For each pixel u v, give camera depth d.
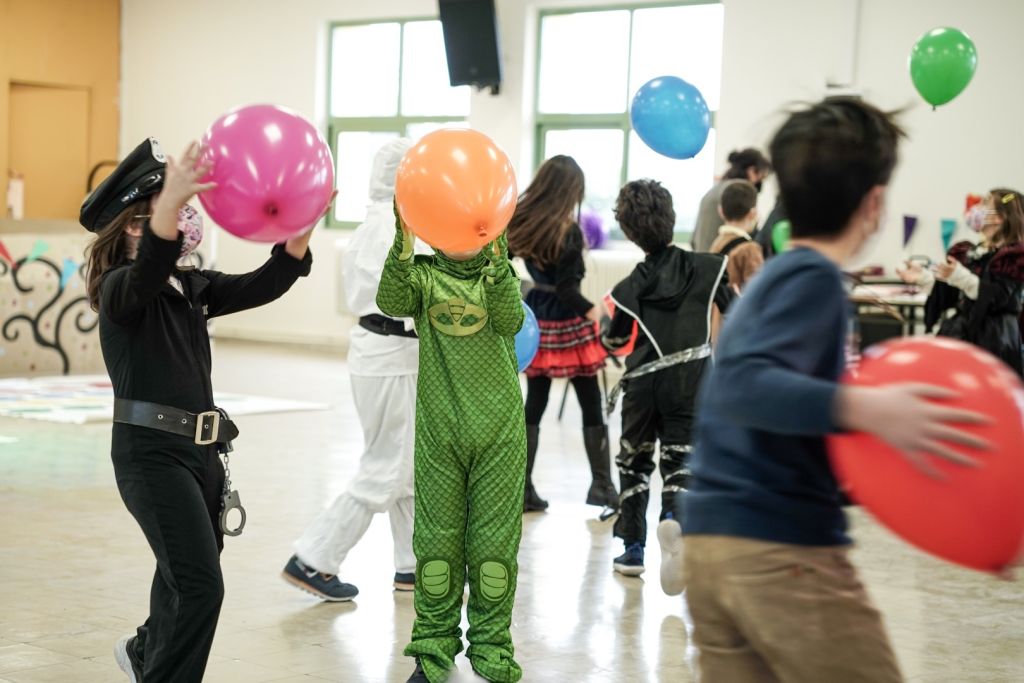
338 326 12.80
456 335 2.95
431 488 2.99
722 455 1.63
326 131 12.99
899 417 1.39
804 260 1.54
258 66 13.36
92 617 3.62
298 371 10.70
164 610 2.47
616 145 11.11
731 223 5.12
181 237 2.33
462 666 3.22
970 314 5.52
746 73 10.14
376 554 4.48
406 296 2.95
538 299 5.15
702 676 1.69
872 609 1.60
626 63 11.03
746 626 1.59
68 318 9.84
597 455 5.21
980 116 9.11
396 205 2.88
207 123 13.84
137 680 2.66
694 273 4.11
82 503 5.22
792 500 1.57
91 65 14.39
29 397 8.32
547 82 11.50
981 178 9.12
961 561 1.46
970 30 9.12
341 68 12.89
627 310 4.14
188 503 2.46
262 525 4.92
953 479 1.40
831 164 1.59
